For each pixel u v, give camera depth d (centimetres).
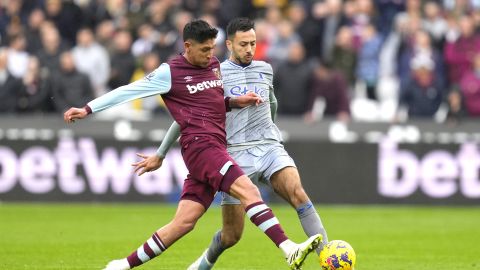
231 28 3397
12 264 3894
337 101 7212
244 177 3062
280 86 7238
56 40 7538
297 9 8038
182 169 6825
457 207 6906
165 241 3064
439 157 6944
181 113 3150
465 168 6944
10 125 6838
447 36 7869
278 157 3350
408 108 7344
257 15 8312
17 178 6806
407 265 3962
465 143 6969
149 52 7444
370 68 7662
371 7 8031
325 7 8006
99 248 4462
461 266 3941
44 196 6812
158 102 7462
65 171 6831
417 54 7444
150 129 6969
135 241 4747
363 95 7706
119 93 3100
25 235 4969
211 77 3198
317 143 6950
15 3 8375
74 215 6044
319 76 7225
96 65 7656
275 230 3002
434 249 4525
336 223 5741
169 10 7806
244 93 3397
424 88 7306
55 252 4303
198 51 3134
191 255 4216
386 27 8062
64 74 7262
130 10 7988
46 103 7338
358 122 7125
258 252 4347
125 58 7531
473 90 7194
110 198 6831
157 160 3294
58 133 6875
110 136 6931
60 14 8188
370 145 6944
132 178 6844
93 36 8219
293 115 7244
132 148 6875
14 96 7319
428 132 7062
